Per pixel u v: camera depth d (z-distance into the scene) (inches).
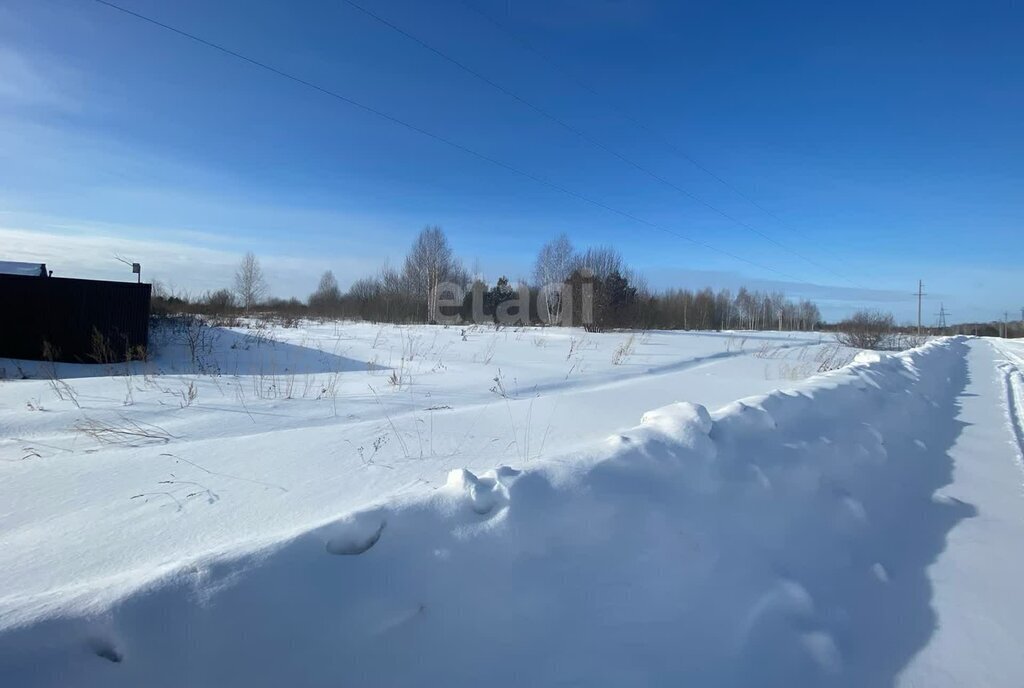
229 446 194.4
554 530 92.4
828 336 1464.1
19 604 61.4
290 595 68.7
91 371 420.5
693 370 518.9
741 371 518.0
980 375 623.5
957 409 368.8
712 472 127.1
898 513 167.3
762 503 132.8
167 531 120.6
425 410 275.9
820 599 112.0
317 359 498.9
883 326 1450.5
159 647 60.9
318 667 65.9
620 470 110.7
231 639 63.6
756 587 108.0
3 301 471.5
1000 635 107.3
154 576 66.4
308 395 313.6
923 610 115.6
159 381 341.7
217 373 388.8
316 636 67.3
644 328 1130.0
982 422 322.0
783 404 190.2
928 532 156.3
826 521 144.6
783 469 149.1
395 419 246.5
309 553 73.8
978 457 240.1
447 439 209.2
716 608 99.4
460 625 76.9
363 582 73.7
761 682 88.1
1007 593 123.3
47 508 134.0
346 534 77.8
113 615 60.6
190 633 62.3
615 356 541.0
